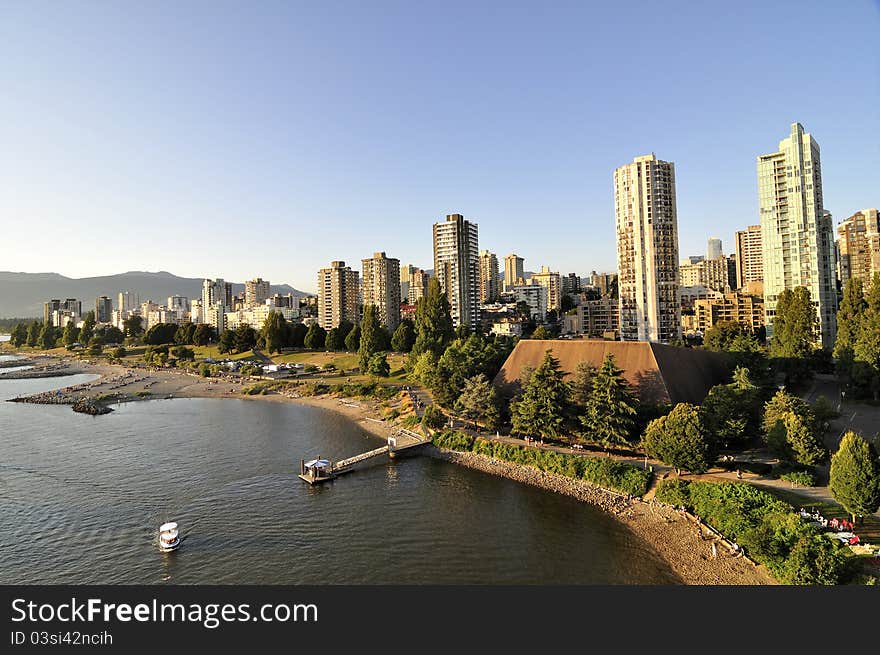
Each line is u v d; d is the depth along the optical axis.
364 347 179.50
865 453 48.28
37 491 76.50
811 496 58.28
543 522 63.19
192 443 104.94
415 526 63.44
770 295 172.75
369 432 113.38
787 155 168.38
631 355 96.81
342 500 72.75
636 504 65.38
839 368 118.19
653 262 189.50
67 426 122.25
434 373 117.06
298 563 54.56
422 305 185.50
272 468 87.94
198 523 65.19
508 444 88.56
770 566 45.41
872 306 108.81
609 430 79.44
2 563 54.94
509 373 111.25
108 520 66.12
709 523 56.91
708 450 65.44
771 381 110.19
